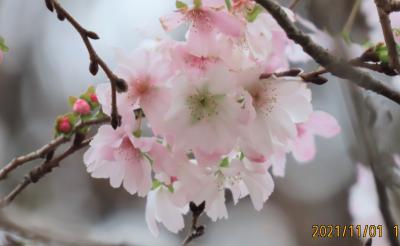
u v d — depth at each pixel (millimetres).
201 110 450
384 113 502
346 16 512
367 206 594
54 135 491
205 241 1254
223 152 448
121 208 1205
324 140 1239
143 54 453
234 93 448
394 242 476
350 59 447
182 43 452
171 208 491
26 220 676
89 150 464
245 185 485
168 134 451
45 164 495
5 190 1026
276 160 485
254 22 454
